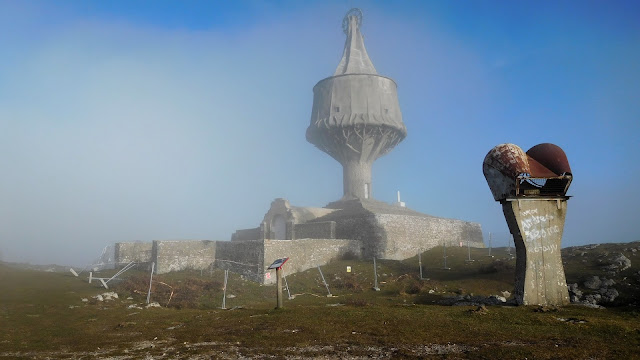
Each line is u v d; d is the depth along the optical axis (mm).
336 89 76438
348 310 22359
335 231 59594
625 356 13242
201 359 14758
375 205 69375
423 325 18406
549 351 13930
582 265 38031
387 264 49125
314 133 77938
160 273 45781
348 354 14641
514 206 23531
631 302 27328
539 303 23000
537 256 23359
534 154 24875
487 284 37250
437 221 63219
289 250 47188
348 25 84625
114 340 18438
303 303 32031
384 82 77375
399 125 76500
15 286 33156
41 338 19062
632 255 38625
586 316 19984
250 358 14609
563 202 24172
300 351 15180
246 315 23156
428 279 40656
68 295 31094
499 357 13469
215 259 51219
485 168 25031
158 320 23484
